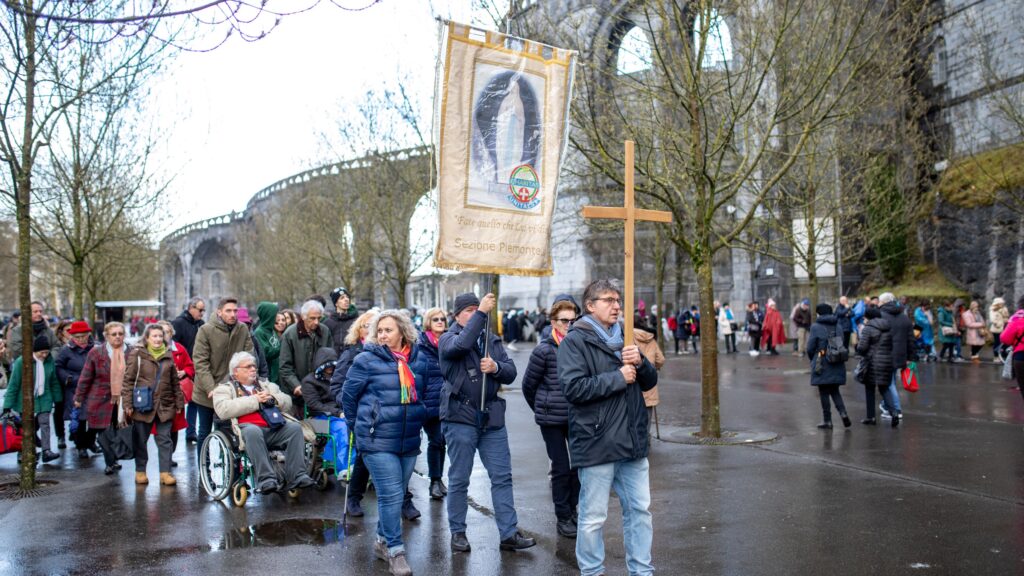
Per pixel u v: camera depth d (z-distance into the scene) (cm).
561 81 610
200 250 7794
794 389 1648
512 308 3994
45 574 559
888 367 1123
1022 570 521
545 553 589
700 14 1055
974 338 2139
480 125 582
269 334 1114
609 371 474
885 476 811
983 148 2678
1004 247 2555
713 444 1017
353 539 638
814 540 596
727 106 1324
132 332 6372
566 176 1403
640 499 478
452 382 599
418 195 2138
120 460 1038
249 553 602
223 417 767
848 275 2972
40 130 897
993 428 1098
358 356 578
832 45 1277
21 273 868
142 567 570
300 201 3584
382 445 557
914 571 523
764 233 2877
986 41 2422
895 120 2612
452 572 547
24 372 860
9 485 875
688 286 3509
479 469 918
